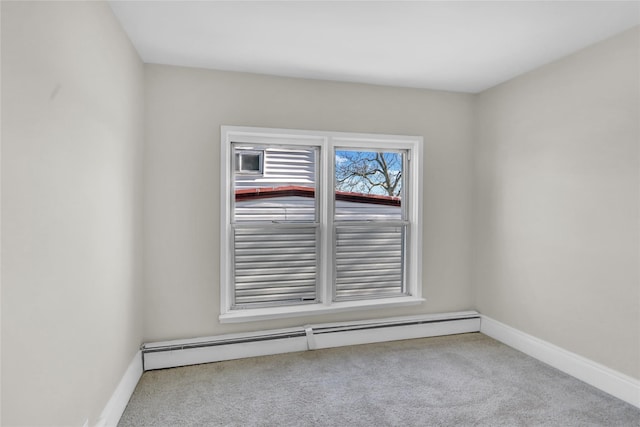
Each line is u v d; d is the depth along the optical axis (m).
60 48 1.35
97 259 1.75
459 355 2.95
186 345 2.74
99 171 1.78
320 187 3.25
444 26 2.22
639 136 2.18
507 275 3.20
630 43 2.23
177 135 2.80
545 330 2.83
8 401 1.05
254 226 3.06
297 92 3.07
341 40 2.41
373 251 3.40
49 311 1.29
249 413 2.12
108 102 1.91
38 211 1.21
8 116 1.04
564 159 2.66
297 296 3.21
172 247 2.80
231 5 1.97
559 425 2.00
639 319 2.19
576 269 2.58
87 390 1.63
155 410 2.15
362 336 3.18
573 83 2.59
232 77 2.92
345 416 2.09
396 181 3.48
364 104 3.25
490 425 2.00
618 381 2.28
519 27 2.23
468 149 3.56
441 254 3.48
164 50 2.53
